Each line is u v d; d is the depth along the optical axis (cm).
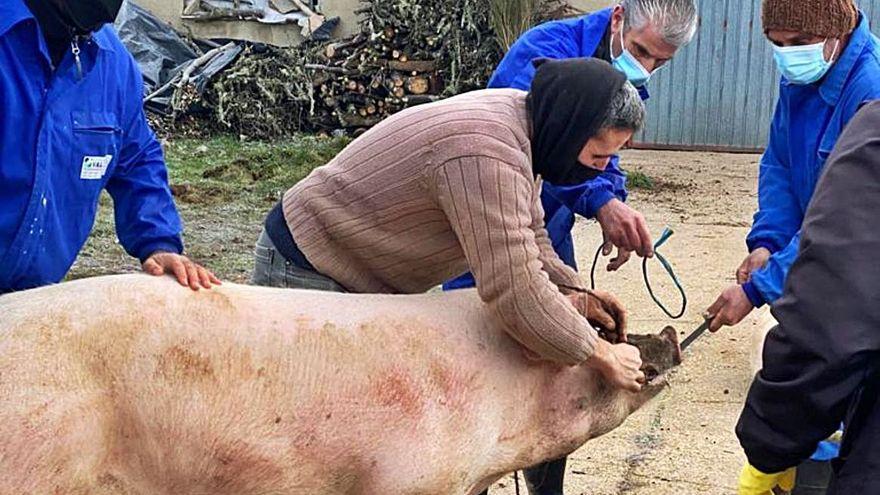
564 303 265
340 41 1297
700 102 1263
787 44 353
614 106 264
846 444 225
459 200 261
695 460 452
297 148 1160
